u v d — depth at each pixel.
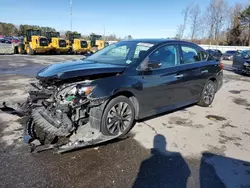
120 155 3.30
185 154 3.43
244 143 3.90
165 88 4.48
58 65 3.93
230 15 50.62
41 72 3.76
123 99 3.75
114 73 3.71
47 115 3.38
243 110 5.83
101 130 3.56
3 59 16.53
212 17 43.50
